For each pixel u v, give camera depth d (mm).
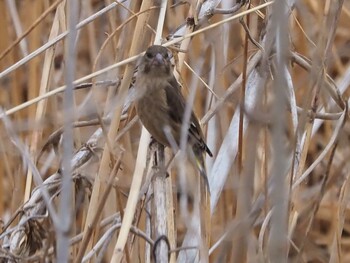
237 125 9164
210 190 8820
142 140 7801
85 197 8906
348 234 12992
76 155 8664
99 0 12719
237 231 7672
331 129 11648
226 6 10156
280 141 5844
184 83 8898
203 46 10367
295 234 10477
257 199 8883
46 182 8477
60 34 9094
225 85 10680
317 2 11578
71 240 8141
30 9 11289
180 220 10492
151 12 10156
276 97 5859
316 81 8164
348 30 12961
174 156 7848
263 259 7965
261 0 9359
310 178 11922
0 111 8039
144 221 8492
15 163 10227
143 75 8508
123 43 9203
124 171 9688
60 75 11828
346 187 8797
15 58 11578
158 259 6965
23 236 8070
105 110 8766
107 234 7750
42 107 9234
